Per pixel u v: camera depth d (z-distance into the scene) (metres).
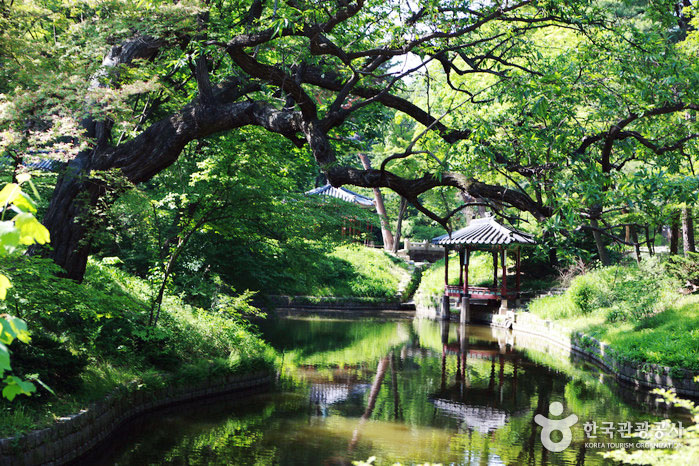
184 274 17.34
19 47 9.18
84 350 10.49
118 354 11.69
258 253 20.47
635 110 10.20
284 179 16.58
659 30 12.34
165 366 12.43
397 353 20.42
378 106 16.12
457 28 10.56
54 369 8.97
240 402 12.77
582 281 25.19
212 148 14.08
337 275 38.69
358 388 14.69
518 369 17.80
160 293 12.90
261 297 21.83
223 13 12.96
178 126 11.40
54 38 10.79
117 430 10.27
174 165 14.36
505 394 14.38
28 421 7.76
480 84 17.73
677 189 7.91
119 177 10.37
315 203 17.38
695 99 10.43
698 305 18.86
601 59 10.81
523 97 9.20
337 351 20.31
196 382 12.75
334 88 13.32
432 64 20.42
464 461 9.42
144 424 10.77
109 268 15.68
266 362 14.78
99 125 11.27
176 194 13.64
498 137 10.34
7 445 7.12
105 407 9.70
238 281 20.53
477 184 9.46
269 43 12.80
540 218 9.14
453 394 14.29
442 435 10.88
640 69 10.41
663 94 10.03
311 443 10.11
